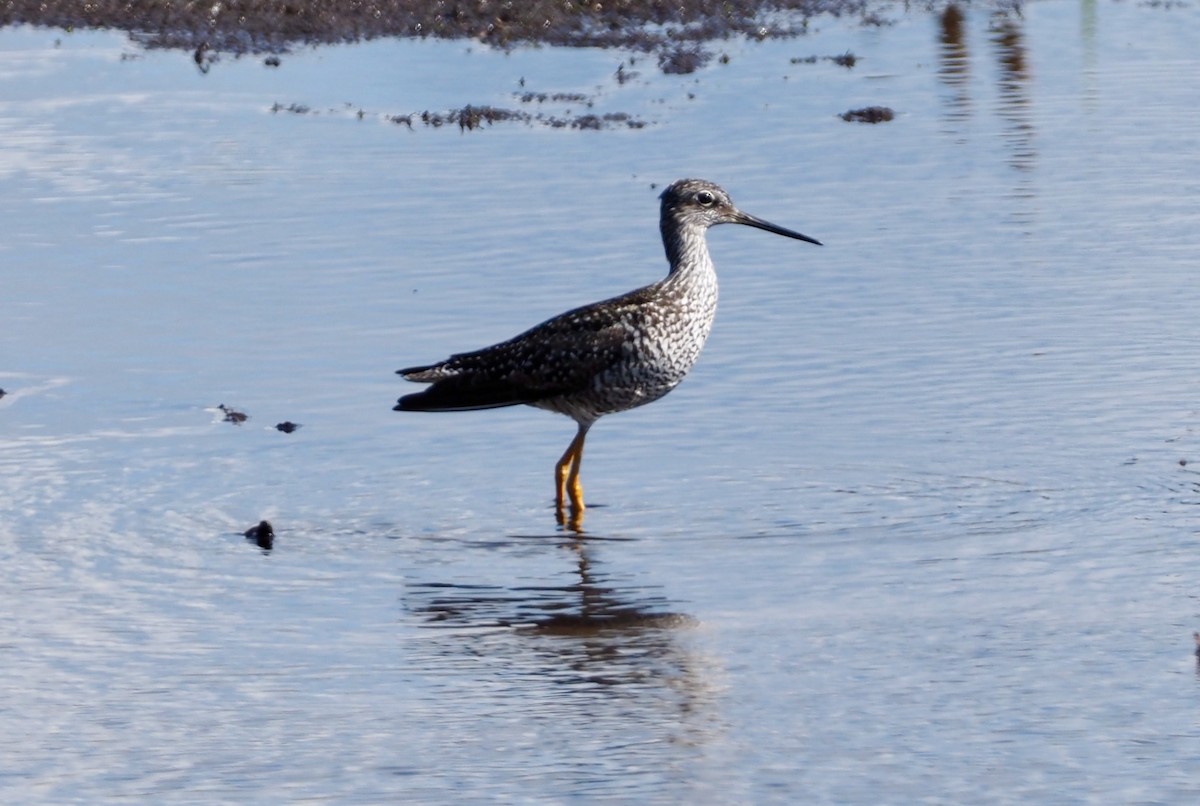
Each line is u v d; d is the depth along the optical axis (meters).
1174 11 31.48
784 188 21.69
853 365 16.17
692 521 13.06
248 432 15.05
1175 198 20.78
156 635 11.25
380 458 14.53
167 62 29.00
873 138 23.73
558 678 10.52
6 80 27.73
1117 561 12.02
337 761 9.47
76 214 21.22
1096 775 9.09
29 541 12.84
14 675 10.62
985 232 19.84
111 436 14.97
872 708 9.95
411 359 16.55
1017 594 11.52
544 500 13.64
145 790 9.16
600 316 14.04
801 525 12.90
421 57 29.28
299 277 18.95
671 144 23.77
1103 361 16.00
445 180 22.42
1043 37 29.75
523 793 9.07
